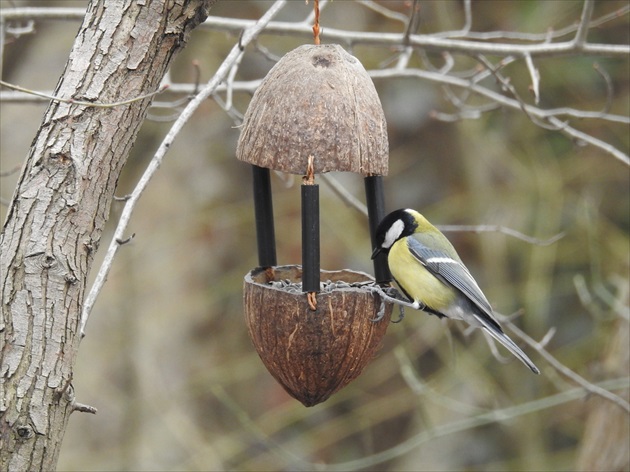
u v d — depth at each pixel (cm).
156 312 1566
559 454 1510
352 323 592
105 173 505
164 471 1427
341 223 1490
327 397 625
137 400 1472
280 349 595
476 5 1467
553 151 1511
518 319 1492
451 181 1558
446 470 1514
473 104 1478
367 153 598
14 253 483
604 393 869
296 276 704
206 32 1465
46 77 1456
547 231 1441
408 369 1159
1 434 464
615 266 1488
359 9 1487
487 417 1118
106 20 512
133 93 510
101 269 541
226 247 1617
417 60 1497
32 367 473
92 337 1487
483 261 1495
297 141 587
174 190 1602
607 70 1465
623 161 841
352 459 1602
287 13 1490
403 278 748
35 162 497
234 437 1509
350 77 607
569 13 1428
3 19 882
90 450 1448
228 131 1591
